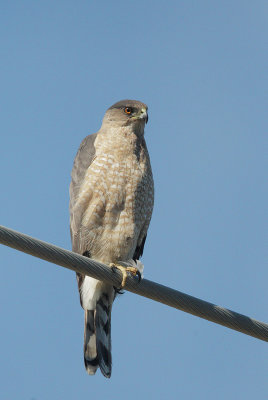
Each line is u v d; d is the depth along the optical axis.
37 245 8.37
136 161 12.09
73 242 11.84
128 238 11.90
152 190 12.37
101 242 11.78
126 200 11.85
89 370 11.77
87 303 11.94
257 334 9.52
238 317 9.45
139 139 12.48
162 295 9.41
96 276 9.27
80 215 11.73
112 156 11.91
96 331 11.91
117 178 11.81
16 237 8.17
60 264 8.79
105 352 11.86
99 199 11.71
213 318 9.39
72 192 11.99
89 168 11.85
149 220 12.48
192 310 9.35
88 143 12.34
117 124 12.47
